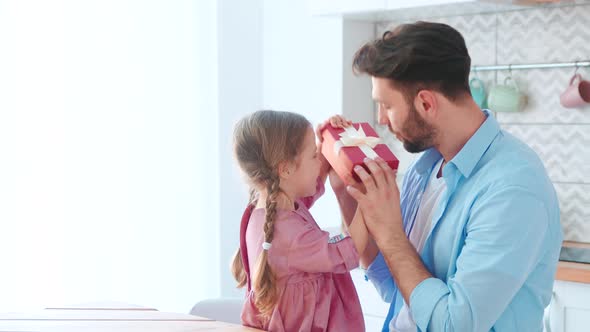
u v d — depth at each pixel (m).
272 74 3.98
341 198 1.92
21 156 3.37
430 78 1.56
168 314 1.88
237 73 4.02
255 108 4.06
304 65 3.82
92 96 3.57
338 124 1.86
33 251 3.41
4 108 3.31
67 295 3.52
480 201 1.55
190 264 3.95
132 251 3.73
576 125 3.21
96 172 3.59
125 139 3.69
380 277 1.89
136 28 3.70
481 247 1.49
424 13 3.46
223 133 4.01
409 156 3.71
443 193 1.75
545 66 3.25
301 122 1.82
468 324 1.46
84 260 3.57
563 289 2.71
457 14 3.50
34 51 3.38
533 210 1.49
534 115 3.32
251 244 1.79
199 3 3.91
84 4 3.52
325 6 3.50
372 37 3.78
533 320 1.59
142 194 3.76
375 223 1.64
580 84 3.14
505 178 1.53
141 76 3.73
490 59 3.44
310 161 1.81
